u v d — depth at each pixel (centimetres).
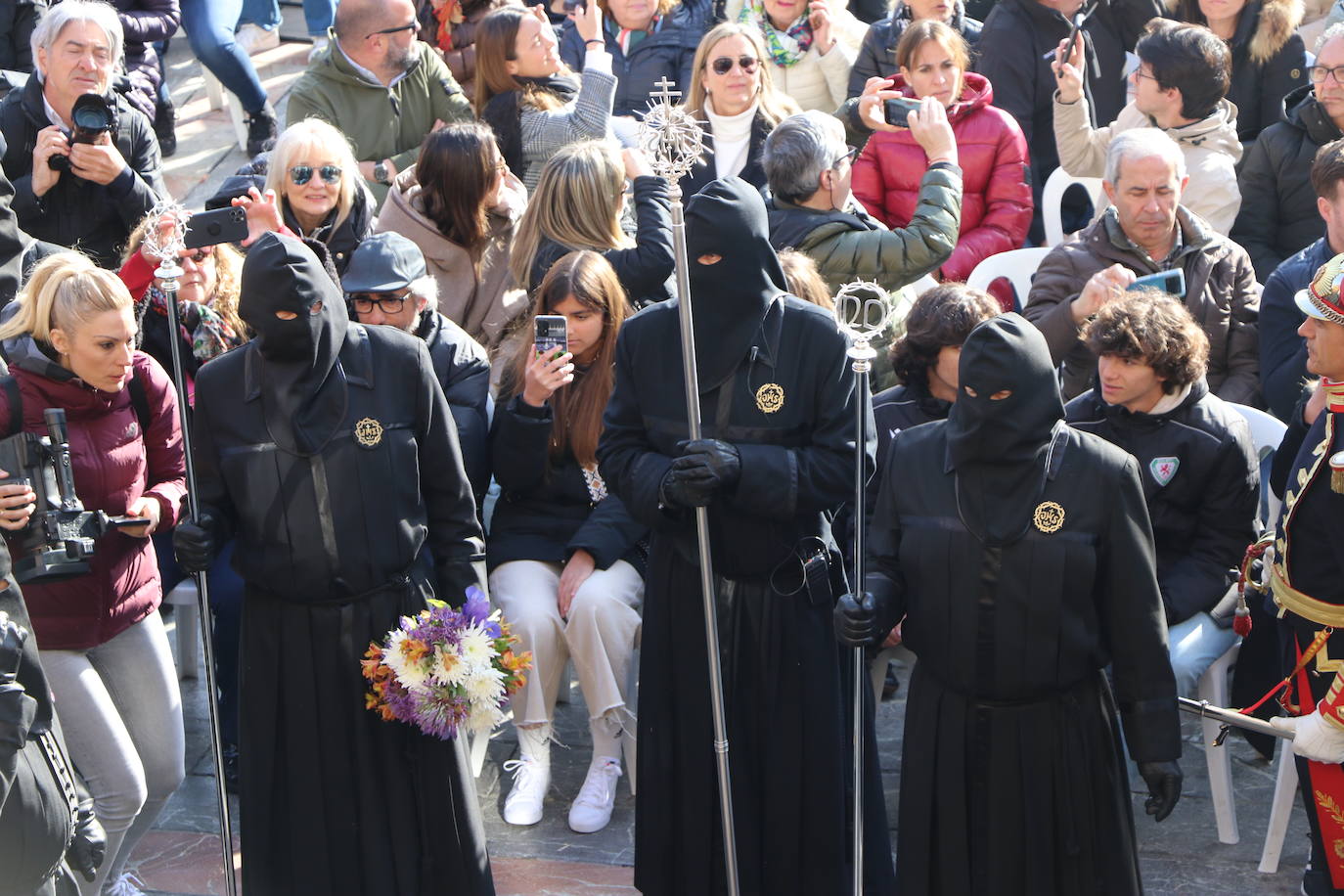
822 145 1803
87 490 1397
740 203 1274
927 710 1212
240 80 2927
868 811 1390
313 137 1864
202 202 2873
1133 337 1512
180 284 1648
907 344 1614
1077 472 1158
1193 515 1608
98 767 1374
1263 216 2177
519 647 1628
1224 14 2448
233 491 1268
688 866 1362
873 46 2555
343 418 1263
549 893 1512
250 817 1313
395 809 1308
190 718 1819
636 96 2684
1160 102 2141
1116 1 2534
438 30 2727
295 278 1212
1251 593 1497
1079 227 2331
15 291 1597
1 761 1060
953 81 2208
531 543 1680
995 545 1155
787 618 1319
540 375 1586
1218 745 1480
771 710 1323
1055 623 1155
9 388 1363
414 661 1241
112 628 1400
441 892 1338
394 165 2294
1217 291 1869
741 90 2142
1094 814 1192
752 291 1284
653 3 2725
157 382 1466
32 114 1966
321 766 1298
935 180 1831
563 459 1686
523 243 1831
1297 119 2138
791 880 1352
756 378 1292
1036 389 1139
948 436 1173
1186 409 1580
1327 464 1288
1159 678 1173
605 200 1800
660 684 1345
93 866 1212
